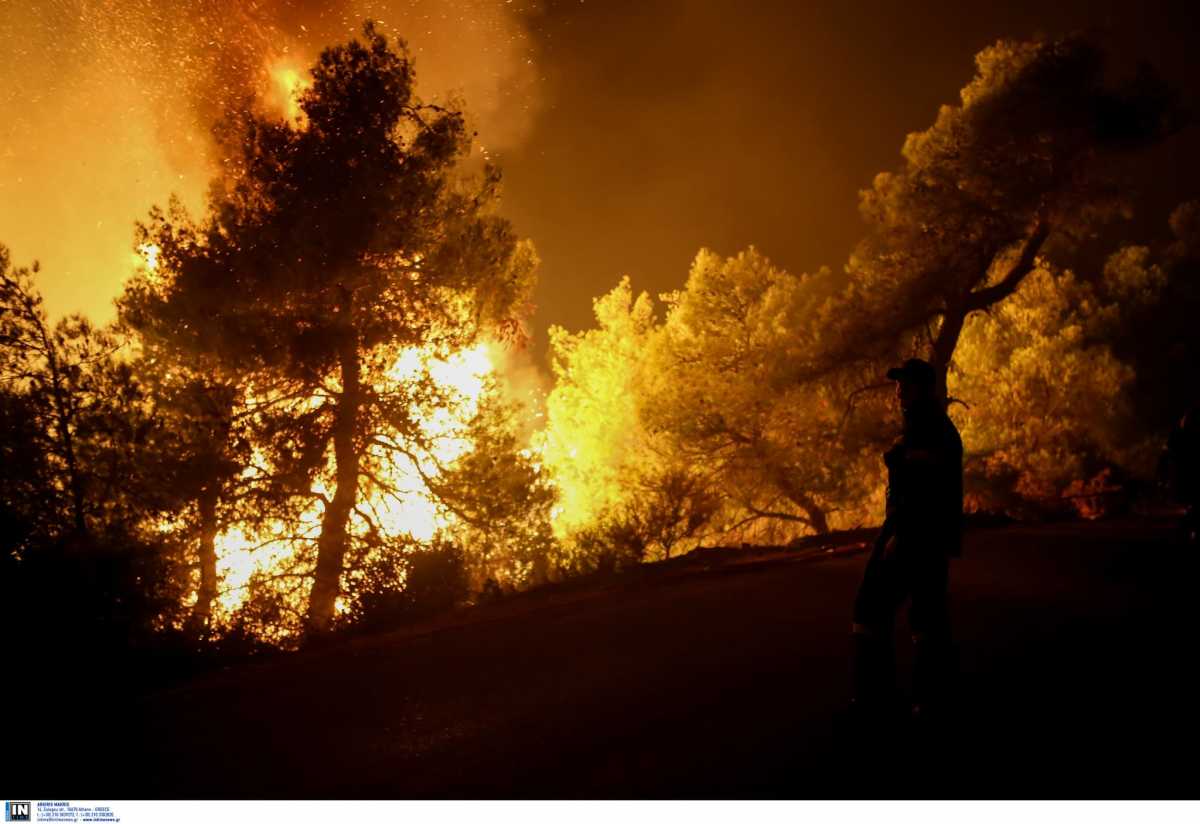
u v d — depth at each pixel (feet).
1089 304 90.27
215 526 45.16
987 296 72.69
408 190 47.91
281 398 49.80
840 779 13.42
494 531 50.39
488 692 19.02
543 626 25.55
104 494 36.17
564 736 15.92
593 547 47.57
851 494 78.13
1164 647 19.57
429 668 21.53
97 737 17.69
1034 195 67.51
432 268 49.98
